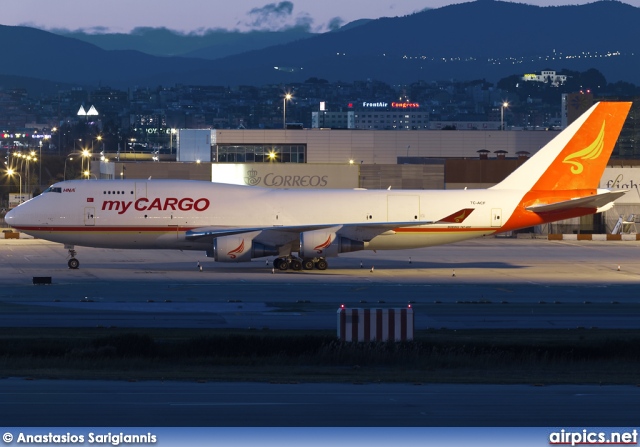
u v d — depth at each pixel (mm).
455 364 113188
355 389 93500
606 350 119375
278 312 146750
